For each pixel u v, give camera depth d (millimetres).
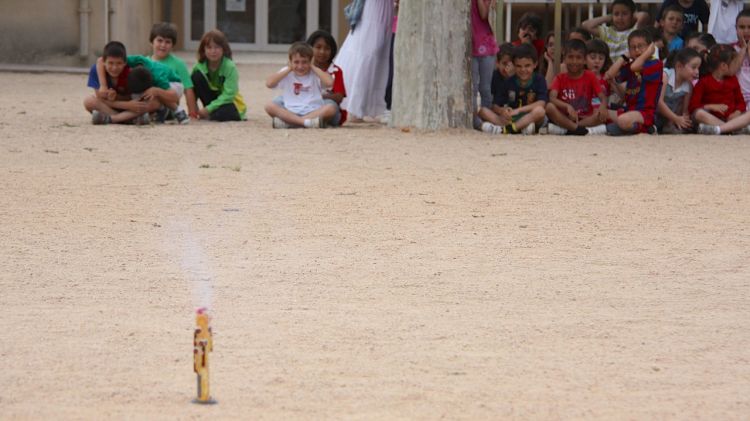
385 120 27062
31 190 16516
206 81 27359
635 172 19312
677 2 29438
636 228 14562
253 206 15500
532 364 9023
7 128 24188
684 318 10492
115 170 18500
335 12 54344
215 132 24234
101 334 9664
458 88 24922
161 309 10469
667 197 16844
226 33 54562
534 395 8289
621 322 10305
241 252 12797
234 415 7715
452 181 17984
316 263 12336
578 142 23578
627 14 28219
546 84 25156
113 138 22781
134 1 46594
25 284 11312
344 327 9953
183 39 54312
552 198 16594
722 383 8688
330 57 26453
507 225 14594
